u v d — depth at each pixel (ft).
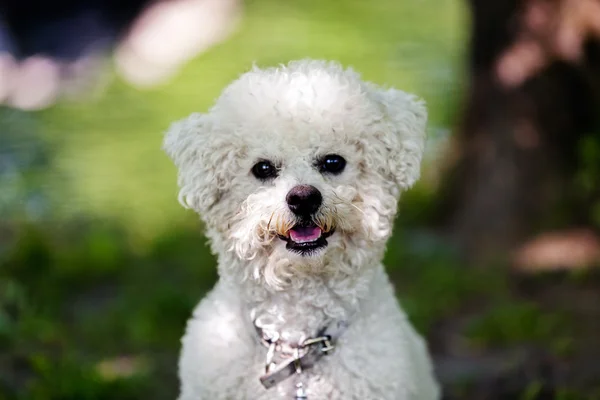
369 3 64.28
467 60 33.83
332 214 14.44
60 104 53.26
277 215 14.42
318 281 15.14
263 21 60.44
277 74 15.34
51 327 24.82
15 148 46.06
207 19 59.57
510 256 29.84
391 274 30.37
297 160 14.78
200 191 15.39
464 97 33.86
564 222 30.37
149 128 48.67
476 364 22.98
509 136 31.19
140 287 29.84
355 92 15.11
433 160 38.34
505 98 31.37
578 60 30.32
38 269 31.50
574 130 30.86
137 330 25.91
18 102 53.83
